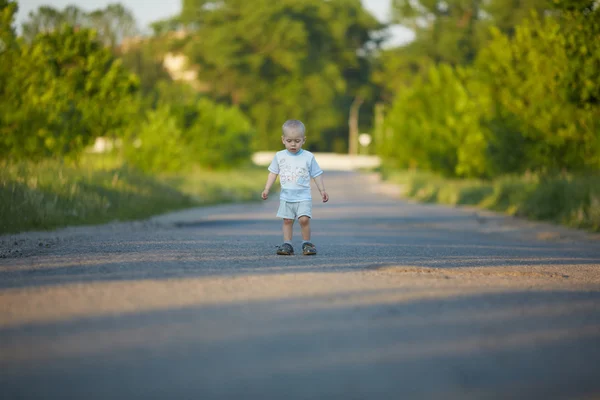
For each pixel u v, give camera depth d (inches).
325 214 1943.9
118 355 306.0
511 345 336.5
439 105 3479.3
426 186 3080.7
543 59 2081.7
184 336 341.7
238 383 270.4
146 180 2145.7
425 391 264.1
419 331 362.0
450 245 1011.3
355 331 358.9
